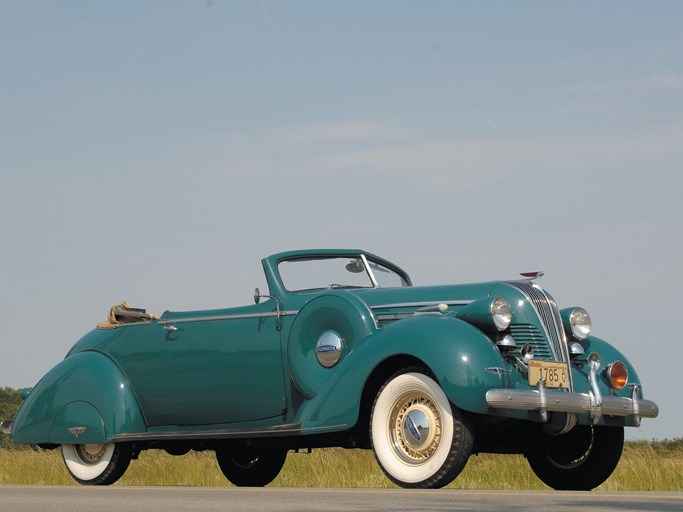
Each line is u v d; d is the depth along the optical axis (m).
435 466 10.52
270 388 12.89
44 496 8.62
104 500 7.91
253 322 13.16
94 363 14.41
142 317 14.61
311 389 12.17
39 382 14.90
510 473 16.41
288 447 13.15
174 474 18.25
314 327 12.37
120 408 14.04
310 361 12.28
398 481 10.78
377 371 11.35
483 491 9.26
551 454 13.11
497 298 11.29
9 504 7.50
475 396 10.40
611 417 11.81
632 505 7.17
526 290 11.84
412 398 10.94
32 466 19.66
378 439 10.98
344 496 8.22
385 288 12.91
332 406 11.39
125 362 14.32
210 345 13.49
